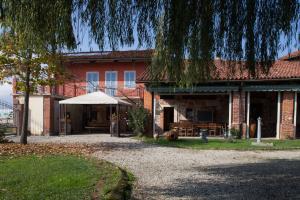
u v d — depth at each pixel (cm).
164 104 2612
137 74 3181
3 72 1630
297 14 576
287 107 2164
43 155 1293
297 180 909
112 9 558
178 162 1223
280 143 1861
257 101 2547
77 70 3288
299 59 823
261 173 1012
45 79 1673
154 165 1148
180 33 570
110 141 1997
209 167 1118
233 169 1080
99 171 929
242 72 713
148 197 728
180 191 782
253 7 574
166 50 629
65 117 2614
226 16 581
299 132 2434
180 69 741
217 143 1872
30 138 2250
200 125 2400
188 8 554
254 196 742
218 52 629
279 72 2194
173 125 2411
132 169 1064
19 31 569
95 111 3106
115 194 680
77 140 2067
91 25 556
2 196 670
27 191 711
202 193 766
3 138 1867
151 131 2391
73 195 680
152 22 565
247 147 1698
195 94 2455
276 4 573
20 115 2648
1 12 542
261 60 618
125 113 2938
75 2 548
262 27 588
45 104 2628
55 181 805
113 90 3195
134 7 561
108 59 3111
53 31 556
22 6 539
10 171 924
